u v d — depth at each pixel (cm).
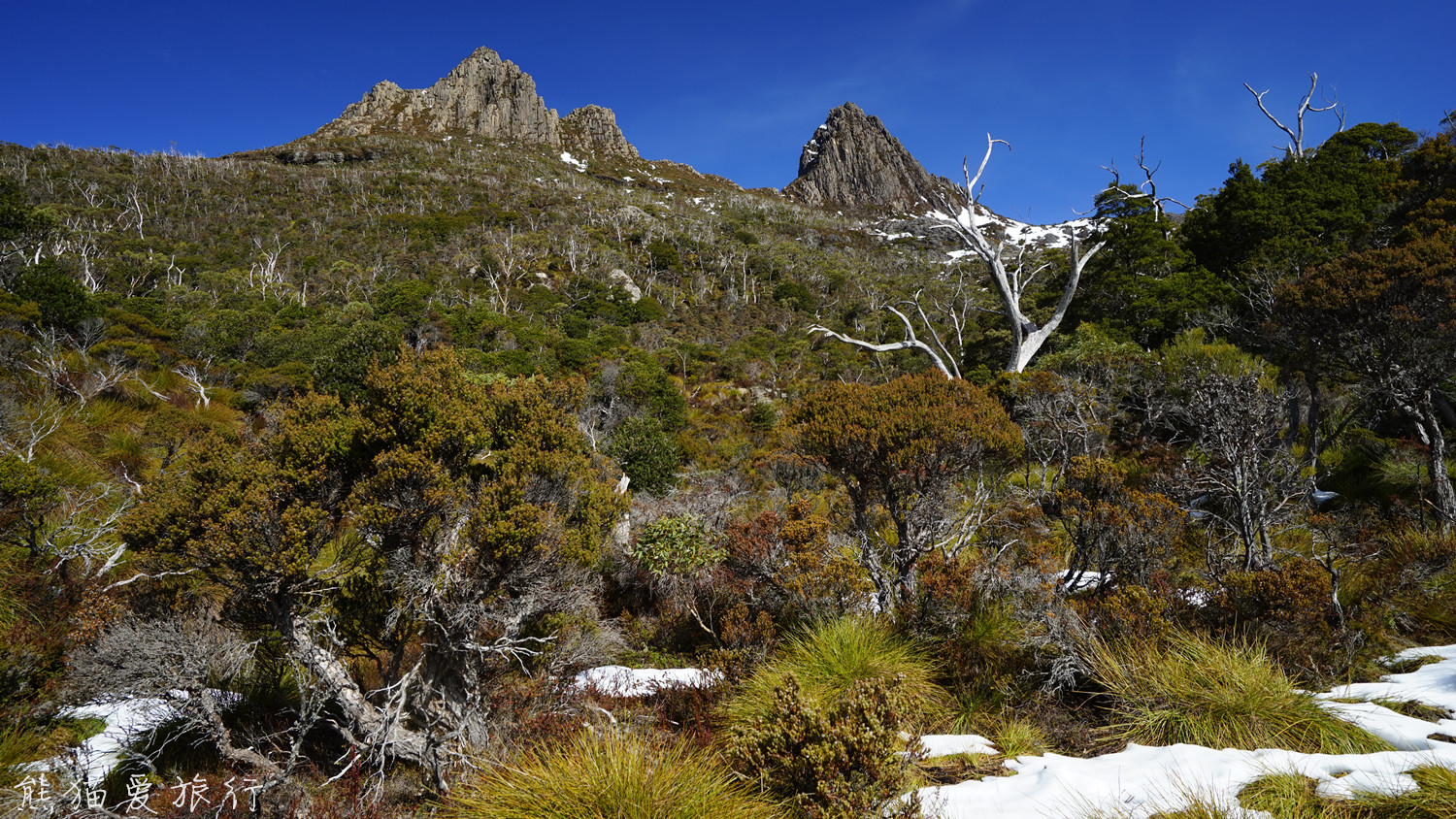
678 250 8538
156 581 484
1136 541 528
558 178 13875
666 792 308
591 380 2617
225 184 9494
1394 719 344
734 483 1402
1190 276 2195
